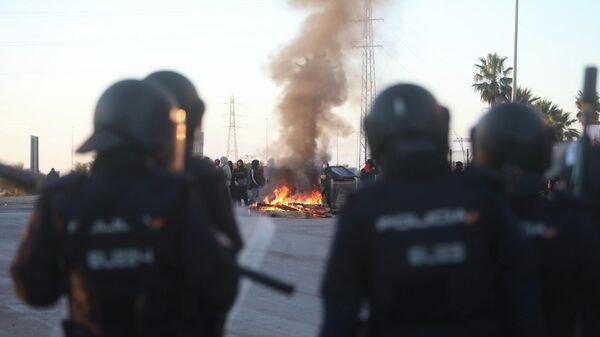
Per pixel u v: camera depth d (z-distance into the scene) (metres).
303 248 13.88
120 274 2.89
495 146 3.29
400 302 2.74
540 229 3.11
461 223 2.75
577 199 3.17
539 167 3.29
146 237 2.87
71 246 2.95
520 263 2.80
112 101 3.05
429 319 2.74
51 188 3.05
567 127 42.00
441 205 2.77
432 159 2.89
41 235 3.04
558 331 3.13
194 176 3.51
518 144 3.25
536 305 2.82
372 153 3.06
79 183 3.01
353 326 2.86
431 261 2.73
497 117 3.33
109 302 2.93
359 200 2.86
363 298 2.88
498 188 2.89
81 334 2.99
